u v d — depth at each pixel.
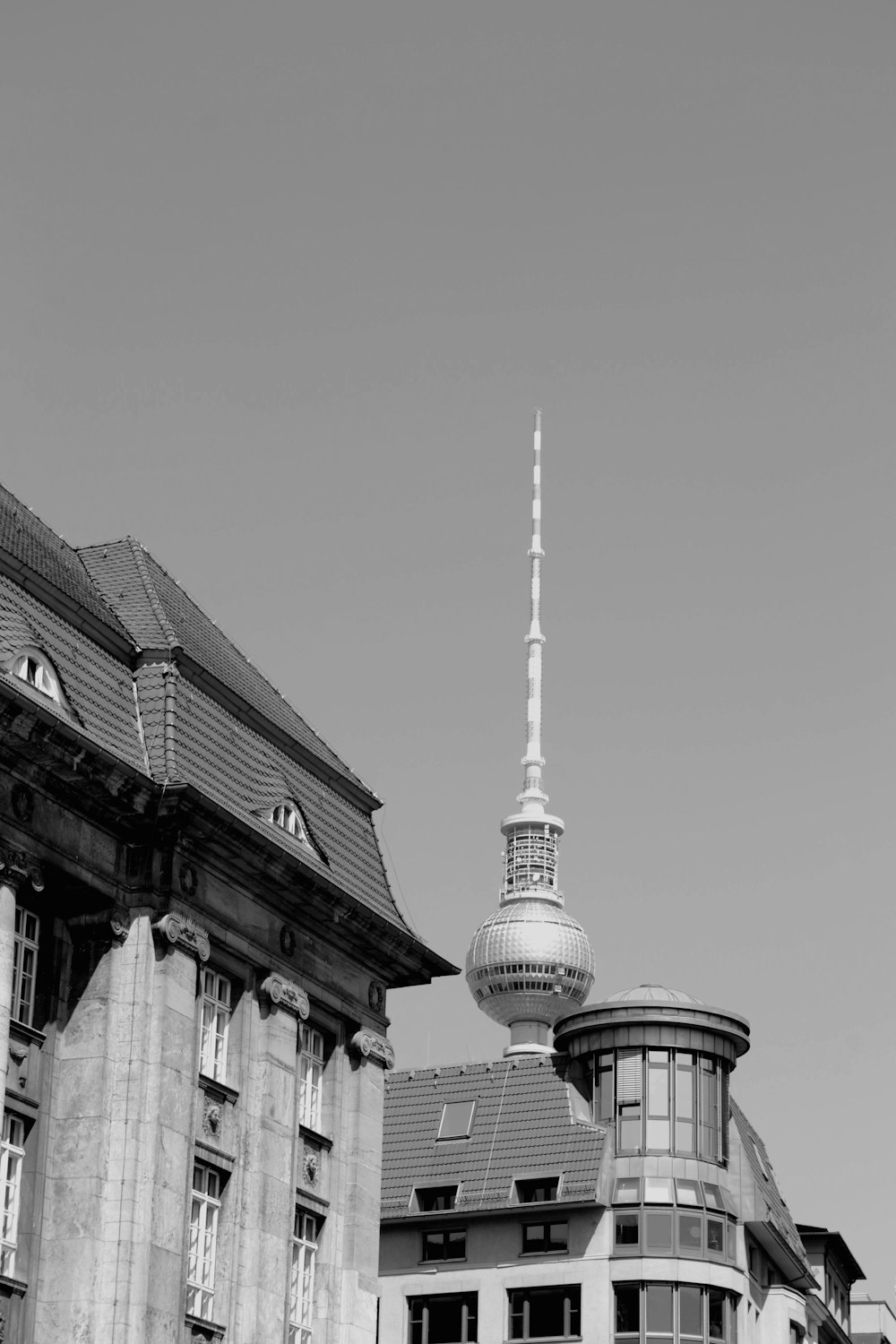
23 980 49.12
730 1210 92.06
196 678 55.69
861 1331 134.38
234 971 53.84
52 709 48.62
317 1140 56.81
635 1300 88.81
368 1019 59.62
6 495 59.84
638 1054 93.62
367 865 61.44
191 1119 50.25
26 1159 47.97
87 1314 47.19
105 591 58.78
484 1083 96.44
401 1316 91.19
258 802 55.47
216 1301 51.12
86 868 49.50
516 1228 91.19
